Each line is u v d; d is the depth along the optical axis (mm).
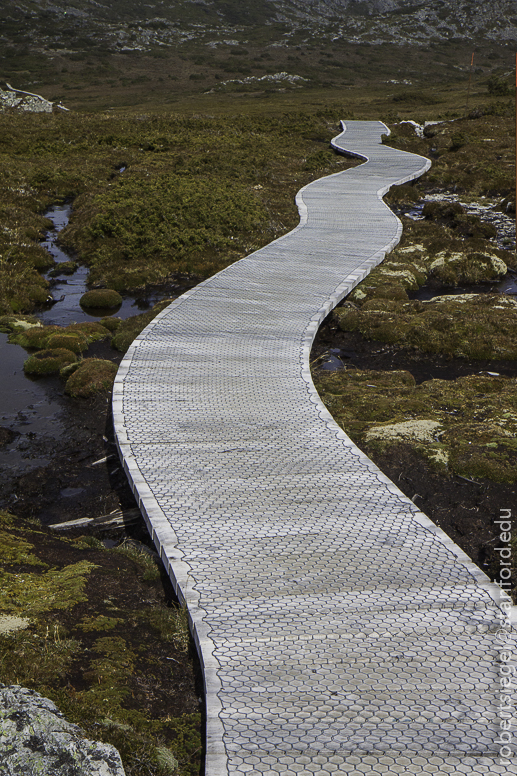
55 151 37594
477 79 114938
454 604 5180
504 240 23500
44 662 4492
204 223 23094
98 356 13961
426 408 10695
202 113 64312
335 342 14812
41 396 12125
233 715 4047
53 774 3238
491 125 49312
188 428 8727
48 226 25078
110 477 9492
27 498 8898
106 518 8391
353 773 3627
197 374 10625
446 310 15781
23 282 18250
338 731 3910
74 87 104562
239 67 123625
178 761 4066
